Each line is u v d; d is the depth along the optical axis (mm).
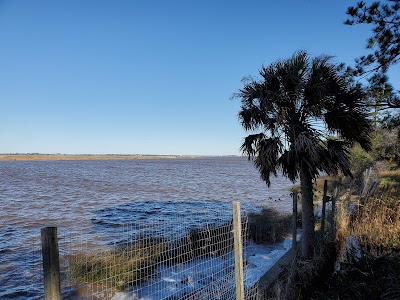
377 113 7852
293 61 6363
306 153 6191
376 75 7508
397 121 8438
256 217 11984
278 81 6340
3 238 11797
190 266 7207
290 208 14688
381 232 7383
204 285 6145
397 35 7074
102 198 23344
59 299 2418
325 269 6285
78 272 6531
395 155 11320
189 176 49875
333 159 6496
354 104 6203
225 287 5824
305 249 6465
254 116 6508
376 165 17859
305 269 5574
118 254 7398
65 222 14445
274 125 6504
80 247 8922
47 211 17562
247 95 6547
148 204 20031
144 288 6223
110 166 99312
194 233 9070
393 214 8430
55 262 2410
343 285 5414
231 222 10852
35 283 7691
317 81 6035
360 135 6457
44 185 34344
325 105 6188
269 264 7594
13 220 15070
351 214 9125
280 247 9203
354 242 7391
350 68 7547
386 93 7465
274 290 5062
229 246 7965
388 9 6891
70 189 30062
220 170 71688
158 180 41344
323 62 6266
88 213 16812
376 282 5086
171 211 17047
